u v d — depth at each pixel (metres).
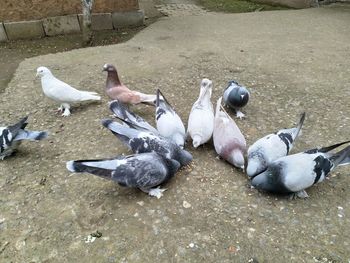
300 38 2.20
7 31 2.45
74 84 1.60
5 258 0.76
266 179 0.86
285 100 1.39
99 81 1.63
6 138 1.03
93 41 2.41
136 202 0.89
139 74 1.68
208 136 1.05
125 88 1.29
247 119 1.26
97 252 0.77
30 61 1.95
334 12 2.87
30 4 2.43
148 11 3.16
